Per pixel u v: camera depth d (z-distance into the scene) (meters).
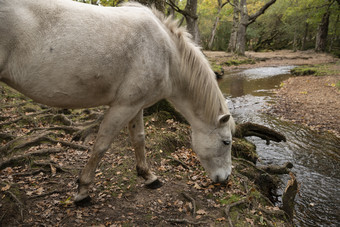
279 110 7.81
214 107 2.68
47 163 3.58
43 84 2.09
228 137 2.78
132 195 3.01
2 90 6.88
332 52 30.17
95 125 4.70
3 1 1.90
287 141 5.59
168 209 2.80
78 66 2.09
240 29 25.42
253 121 6.86
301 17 28.69
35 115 5.49
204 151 2.81
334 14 25.16
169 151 4.12
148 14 2.54
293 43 39.09
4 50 1.96
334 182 4.03
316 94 9.55
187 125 4.85
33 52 1.98
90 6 2.26
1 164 3.47
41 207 2.71
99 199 2.88
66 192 3.04
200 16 34.59
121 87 2.36
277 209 2.96
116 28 2.24
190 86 2.70
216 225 2.55
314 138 5.73
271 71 17.42
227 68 19.39
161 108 4.97
